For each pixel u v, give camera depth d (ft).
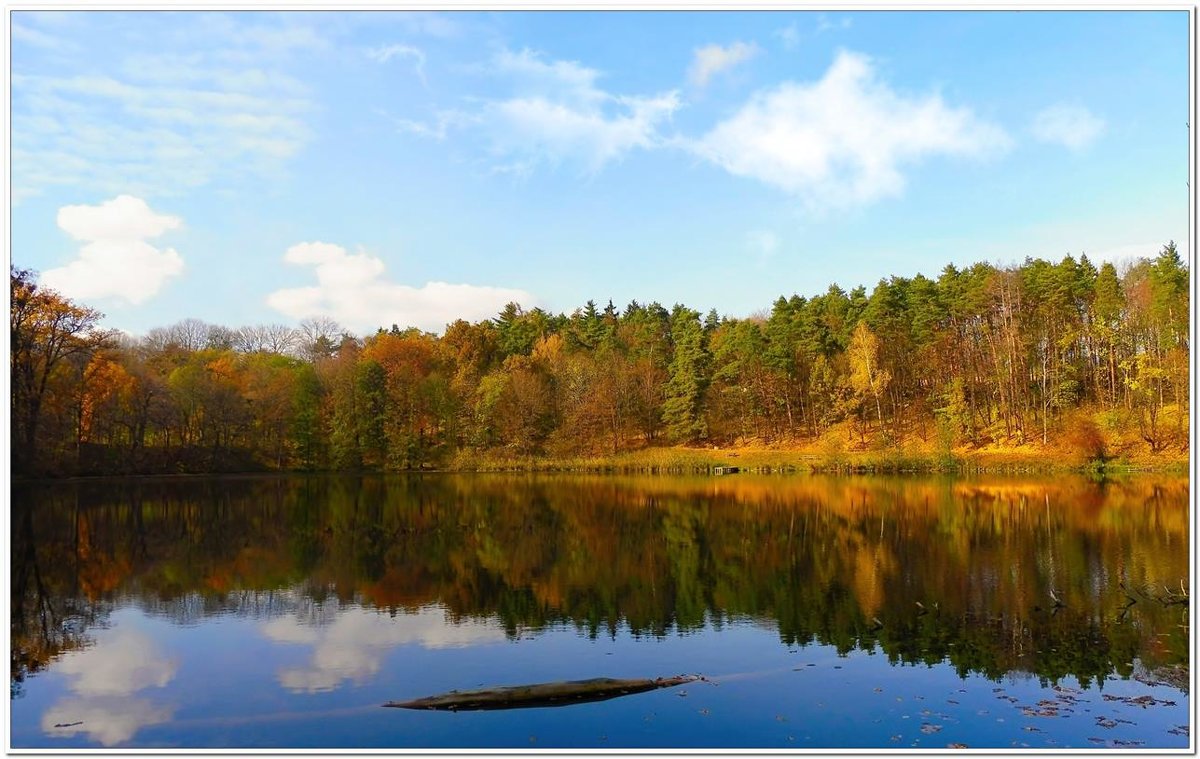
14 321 188.14
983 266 292.81
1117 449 213.46
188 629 63.67
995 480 190.80
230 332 437.99
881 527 115.14
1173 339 217.36
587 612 67.97
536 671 52.08
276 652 57.06
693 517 132.57
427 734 40.78
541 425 299.79
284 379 289.33
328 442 284.41
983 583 75.31
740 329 314.14
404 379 301.63
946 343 271.49
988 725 41.11
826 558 91.04
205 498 172.76
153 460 245.86
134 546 106.01
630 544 104.78
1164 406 226.38
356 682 50.39
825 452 260.21
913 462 229.04
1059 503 138.00
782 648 55.88
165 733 42.06
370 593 76.48
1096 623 60.49
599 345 367.86
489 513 142.31
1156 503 134.00
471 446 293.23
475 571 87.10
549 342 359.05
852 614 65.21
